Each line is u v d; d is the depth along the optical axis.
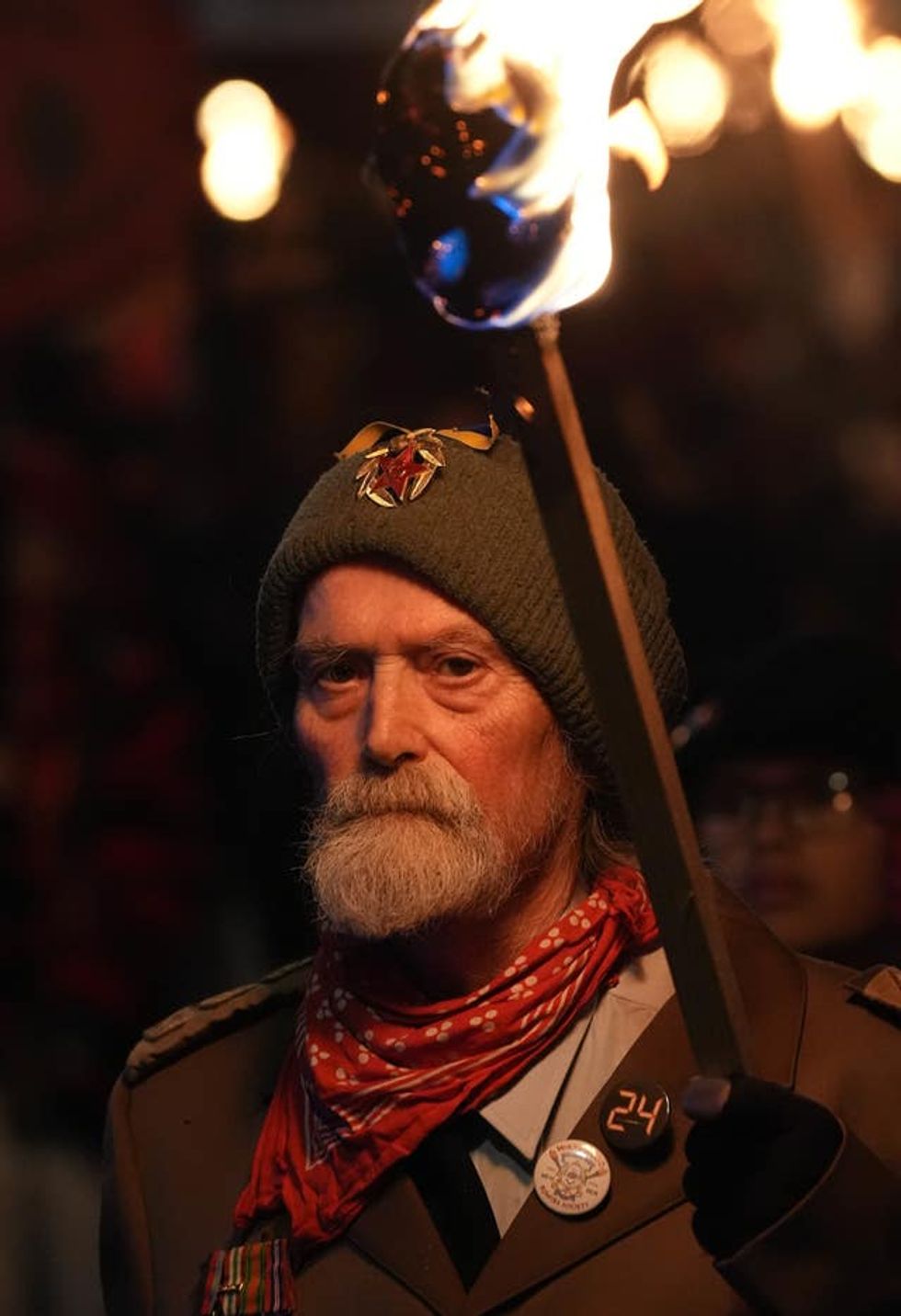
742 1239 3.65
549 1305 3.93
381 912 4.08
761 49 10.30
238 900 8.52
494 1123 4.13
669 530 9.59
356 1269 4.10
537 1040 4.15
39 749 8.36
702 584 9.47
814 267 11.80
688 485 9.95
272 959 7.16
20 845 8.10
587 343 10.50
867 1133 3.97
